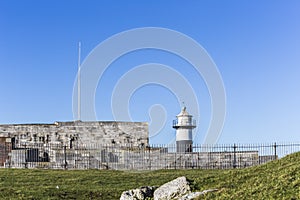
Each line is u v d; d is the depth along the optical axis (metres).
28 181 31.50
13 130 53.88
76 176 33.94
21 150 43.81
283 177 20.44
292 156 25.12
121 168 44.06
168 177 33.44
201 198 20.42
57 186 29.41
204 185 22.70
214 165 44.53
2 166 43.25
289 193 18.44
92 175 34.56
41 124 54.25
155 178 33.09
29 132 53.91
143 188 22.91
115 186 29.95
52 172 36.47
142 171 39.56
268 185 19.89
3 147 43.69
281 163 24.11
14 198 25.97
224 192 20.58
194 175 34.22
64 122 54.38
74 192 27.70
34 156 46.06
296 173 20.66
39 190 28.00
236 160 44.53
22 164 43.25
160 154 44.69
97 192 27.70
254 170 23.95
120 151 45.06
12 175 33.91
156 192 22.31
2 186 29.44
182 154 44.78
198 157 44.72
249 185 20.84
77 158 43.81
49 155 46.91
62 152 45.53
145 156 44.62
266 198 18.44
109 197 26.91
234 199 19.27
